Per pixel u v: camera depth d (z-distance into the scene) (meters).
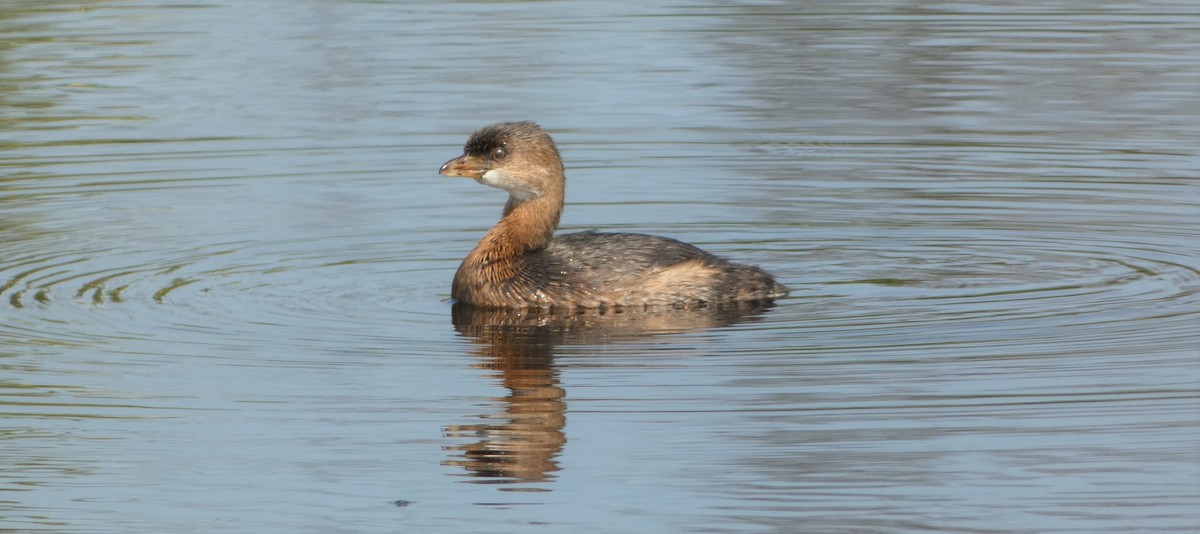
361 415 12.09
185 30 26.03
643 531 10.24
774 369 12.96
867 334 13.84
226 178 19.44
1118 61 24.03
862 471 11.05
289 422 11.98
